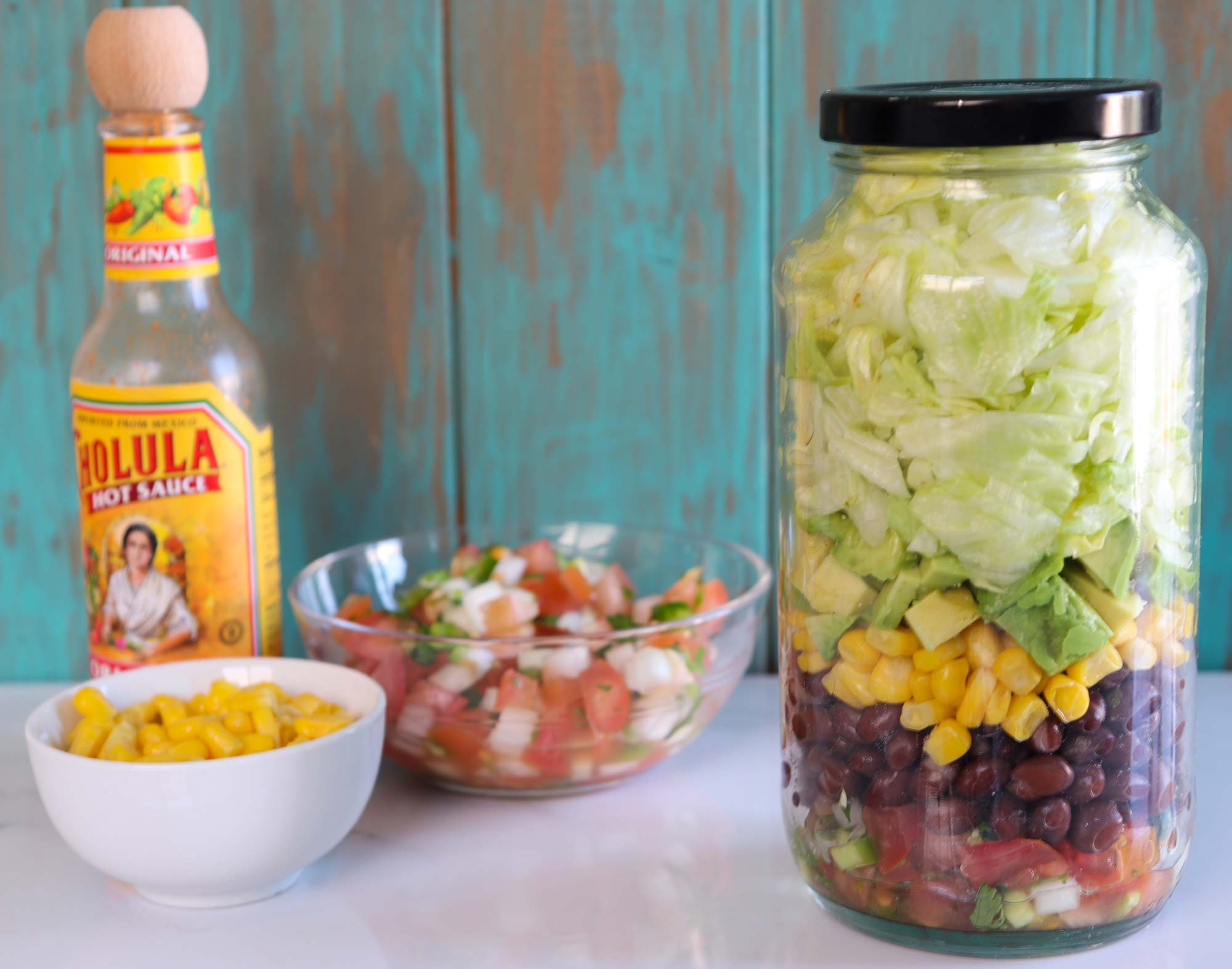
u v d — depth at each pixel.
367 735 0.67
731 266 0.89
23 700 0.94
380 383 0.92
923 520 0.54
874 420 0.55
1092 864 0.57
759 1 0.85
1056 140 0.52
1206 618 0.92
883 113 0.54
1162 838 0.59
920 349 0.53
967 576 0.54
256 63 0.87
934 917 0.58
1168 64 0.84
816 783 0.61
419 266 0.90
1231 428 0.89
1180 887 0.66
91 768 0.62
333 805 0.65
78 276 0.91
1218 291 0.87
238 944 0.62
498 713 0.73
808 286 0.58
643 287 0.90
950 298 0.52
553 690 0.73
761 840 0.72
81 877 0.69
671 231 0.89
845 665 0.58
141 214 0.75
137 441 0.76
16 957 0.61
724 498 0.93
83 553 0.80
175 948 0.62
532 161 0.88
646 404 0.92
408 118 0.88
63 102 0.89
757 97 0.86
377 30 0.87
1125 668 0.56
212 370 0.77
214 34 0.87
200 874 0.63
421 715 0.74
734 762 0.82
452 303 0.91
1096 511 0.54
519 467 0.93
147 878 0.63
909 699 0.56
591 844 0.72
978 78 0.85
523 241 0.89
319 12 0.87
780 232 0.88
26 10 0.87
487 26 0.86
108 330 0.77
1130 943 0.61
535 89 0.87
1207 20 0.84
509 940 0.62
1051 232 0.53
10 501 0.94
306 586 0.85
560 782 0.76
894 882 0.59
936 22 0.85
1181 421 0.57
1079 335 0.53
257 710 0.68
